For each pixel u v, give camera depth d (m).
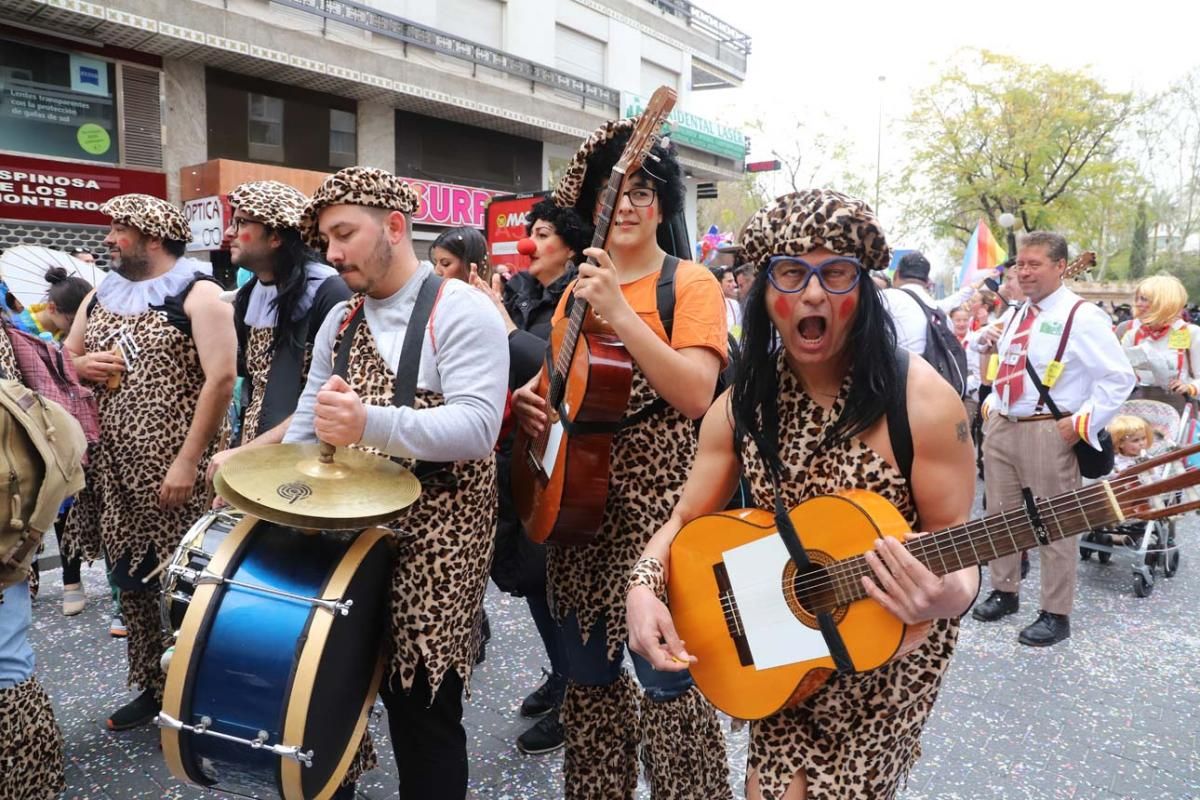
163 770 2.74
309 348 2.68
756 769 1.59
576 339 2.07
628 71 20.75
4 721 2.23
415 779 1.98
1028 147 24.41
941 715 3.20
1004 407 4.12
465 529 1.93
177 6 11.27
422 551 1.90
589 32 19.53
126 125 11.74
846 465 1.48
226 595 1.71
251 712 1.65
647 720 2.17
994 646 3.91
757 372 1.53
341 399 1.70
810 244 1.36
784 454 1.55
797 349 1.43
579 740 2.22
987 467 4.26
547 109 17.64
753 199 31.94
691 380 1.90
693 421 2.10
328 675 1.69
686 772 2.12
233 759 1.69
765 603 1.56
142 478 2.88
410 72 14.60
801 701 1.57
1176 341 5.52
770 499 1.59
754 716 1.55
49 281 4.95
